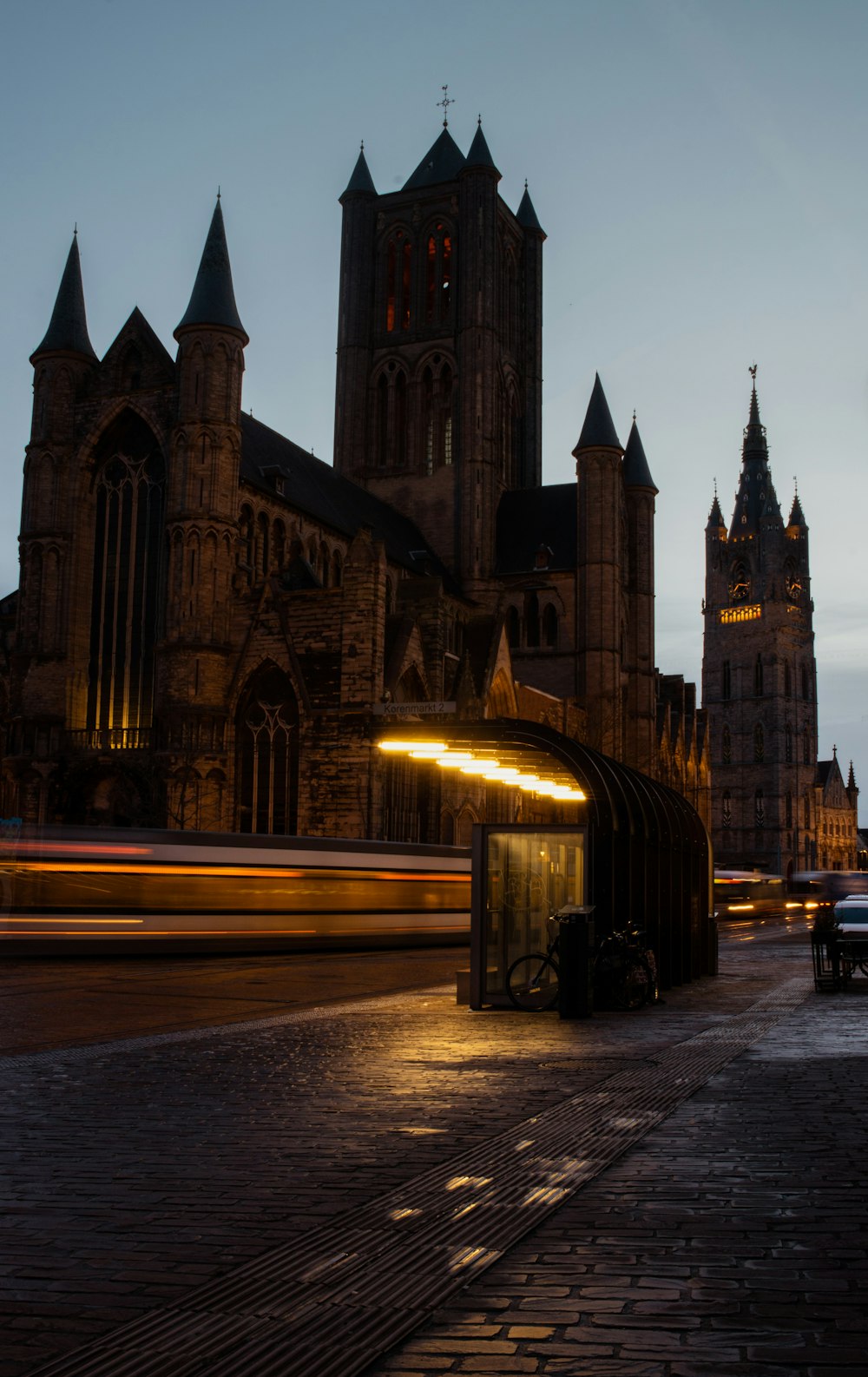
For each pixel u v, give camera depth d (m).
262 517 81.81
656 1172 10.90
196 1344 6.87
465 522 111.75
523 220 125.94
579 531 110.31
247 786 69.44
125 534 76.00
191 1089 15.13
